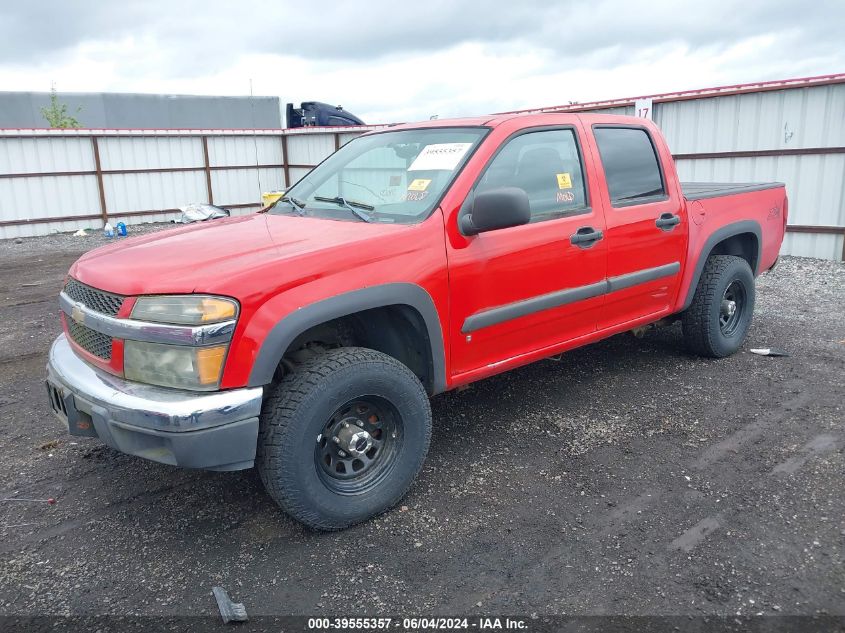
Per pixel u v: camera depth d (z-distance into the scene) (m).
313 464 2.95
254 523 3.24
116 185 18.81
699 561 2.83
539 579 2.75
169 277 2.81
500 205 3.23
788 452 3.81
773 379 4.97
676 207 4.68
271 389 3.08
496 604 2.61
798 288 8.30
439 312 3.37
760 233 5.56
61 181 17.80
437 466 3.77
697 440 4.00
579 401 4.65
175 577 2.84
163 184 19.77
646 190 4.55
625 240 4.30
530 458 3.84
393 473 3.24
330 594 2.70
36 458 3.98
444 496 3.44
